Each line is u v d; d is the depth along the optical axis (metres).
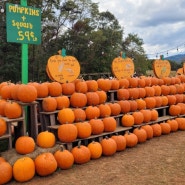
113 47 20.88
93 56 19.25
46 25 18.69
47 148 3.34
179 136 4.72
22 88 3.40
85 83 4.19
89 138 3.77
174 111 5.21
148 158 3.62
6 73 15.29
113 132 4.07
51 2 18.17
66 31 19.28
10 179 3.02
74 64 4.24
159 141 4.43
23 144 3.17
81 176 3.10
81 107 4.00
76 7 19.91
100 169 3.29
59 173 3.21
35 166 3.10
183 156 3.67
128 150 4.00
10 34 3.90
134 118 4.44
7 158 3.18
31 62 16.75
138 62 25.00
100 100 4.23
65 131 3.50
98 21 21.73
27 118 3.88
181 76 5.96
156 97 5.05
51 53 18.12
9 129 3.39
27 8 4.05
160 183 2.86
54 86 3.90
